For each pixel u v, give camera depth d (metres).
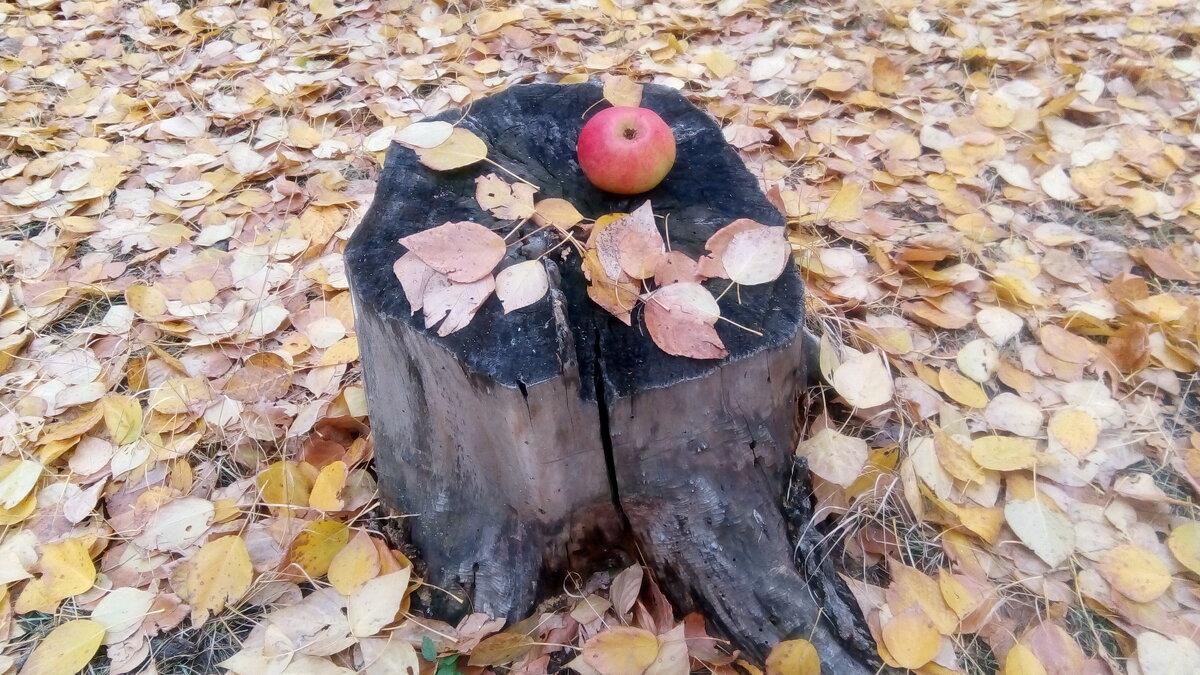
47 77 2.39
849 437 1.20
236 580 1.09
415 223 1.04
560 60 2.45
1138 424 1.34
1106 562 1.12
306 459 1.31
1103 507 1.21
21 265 1.75
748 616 1.04
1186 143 1.99
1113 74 2.23
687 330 0.90
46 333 1.60
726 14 2.64
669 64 2.40
